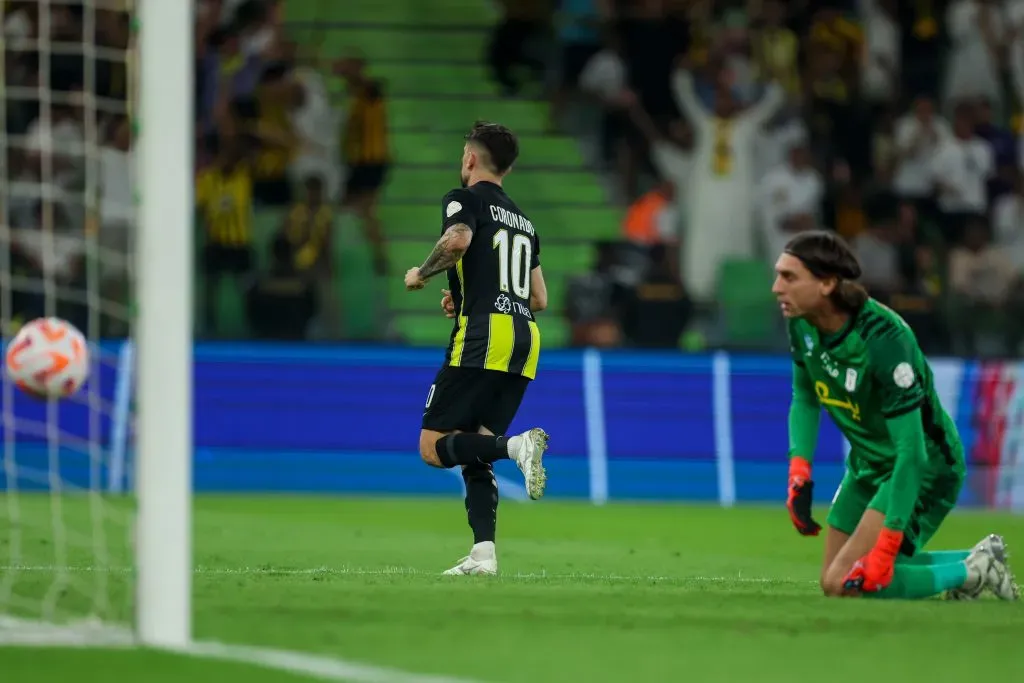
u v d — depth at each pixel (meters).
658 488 55.91
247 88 66.25
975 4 71.88
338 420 55.66
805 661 16.77
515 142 26.75
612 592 23.45
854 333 22.50
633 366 57.25
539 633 18.38
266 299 61.47
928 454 23.73
